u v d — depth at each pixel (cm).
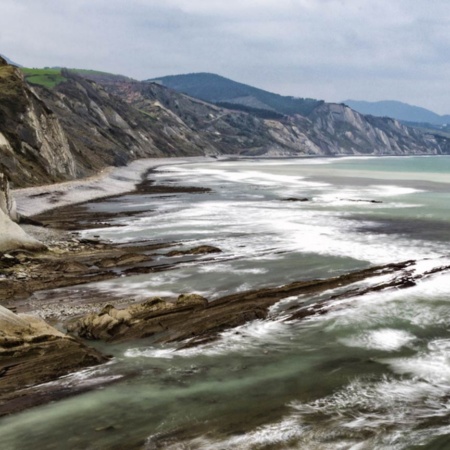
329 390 1084
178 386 1111
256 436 908
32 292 1753
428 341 1344
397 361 1224
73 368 1176
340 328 1436
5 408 1009
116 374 1165
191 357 1256
